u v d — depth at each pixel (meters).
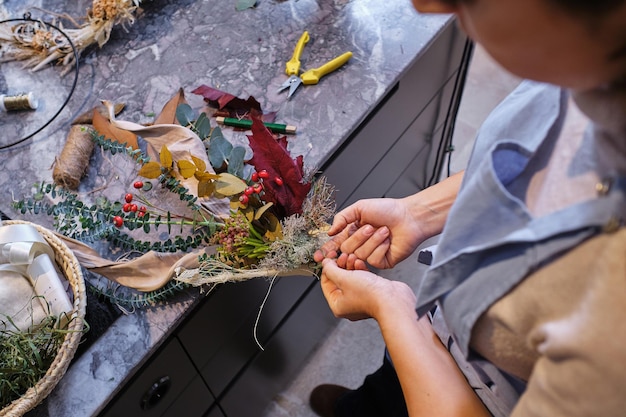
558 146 0.77
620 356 0.60
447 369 0.97
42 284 1.06
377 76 1.31
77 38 1.38
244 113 1.28
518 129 0.82
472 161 0.88
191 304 1.11
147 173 1.14
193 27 1.42
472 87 2.36
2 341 1.03
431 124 1.74
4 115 1.33
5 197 1.24
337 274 1.10
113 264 1.11
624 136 0.62
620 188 0.64
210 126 1.24
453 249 0.80
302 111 1.28
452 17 1.38
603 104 0.61
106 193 1.22
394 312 1.02
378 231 1.13
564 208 0.69
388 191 1.72
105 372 1.07
